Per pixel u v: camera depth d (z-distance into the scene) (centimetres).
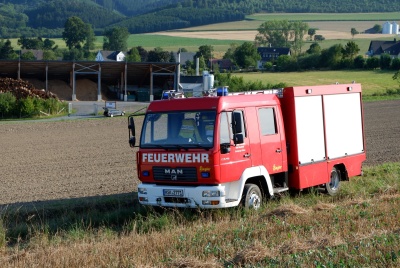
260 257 1119
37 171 2736
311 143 1883
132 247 1245
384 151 3150
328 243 1181
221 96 1622
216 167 1573
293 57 13412
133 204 1891
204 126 1599
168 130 1650
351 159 2052
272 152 1753
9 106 6519
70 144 3878
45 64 8550
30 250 1331
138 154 1684
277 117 1788
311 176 1875
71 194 2105
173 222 1541
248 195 1670
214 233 1335
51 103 6812
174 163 1619
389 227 1329
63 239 1454
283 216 1502
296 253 1122
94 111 6819
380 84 9588
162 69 8675
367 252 1108
